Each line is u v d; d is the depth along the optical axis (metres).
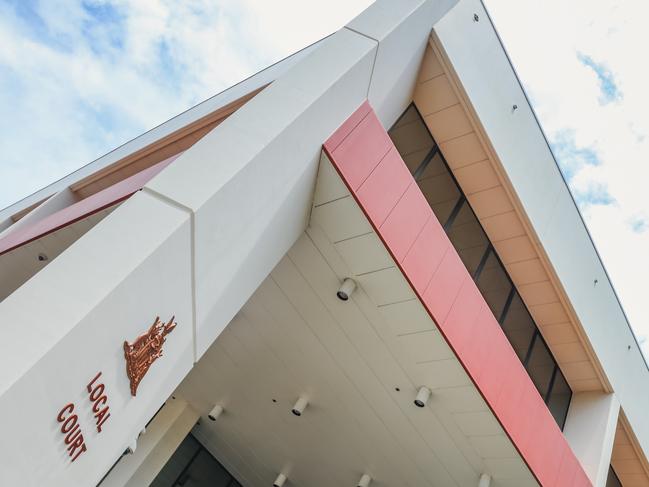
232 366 8.88
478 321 7.13
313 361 7.97
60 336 3.38
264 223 5.64
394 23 7.01
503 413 7.09
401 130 8.52
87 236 3.95
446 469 8.34
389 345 7.11
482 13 8.84
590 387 11.82
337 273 6.80
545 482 7.67
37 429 3.39
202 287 5.01
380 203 6.33
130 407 4.52
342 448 9.14
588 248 11.09
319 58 6.37
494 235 9.74
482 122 8.36
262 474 11.23
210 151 4.95
